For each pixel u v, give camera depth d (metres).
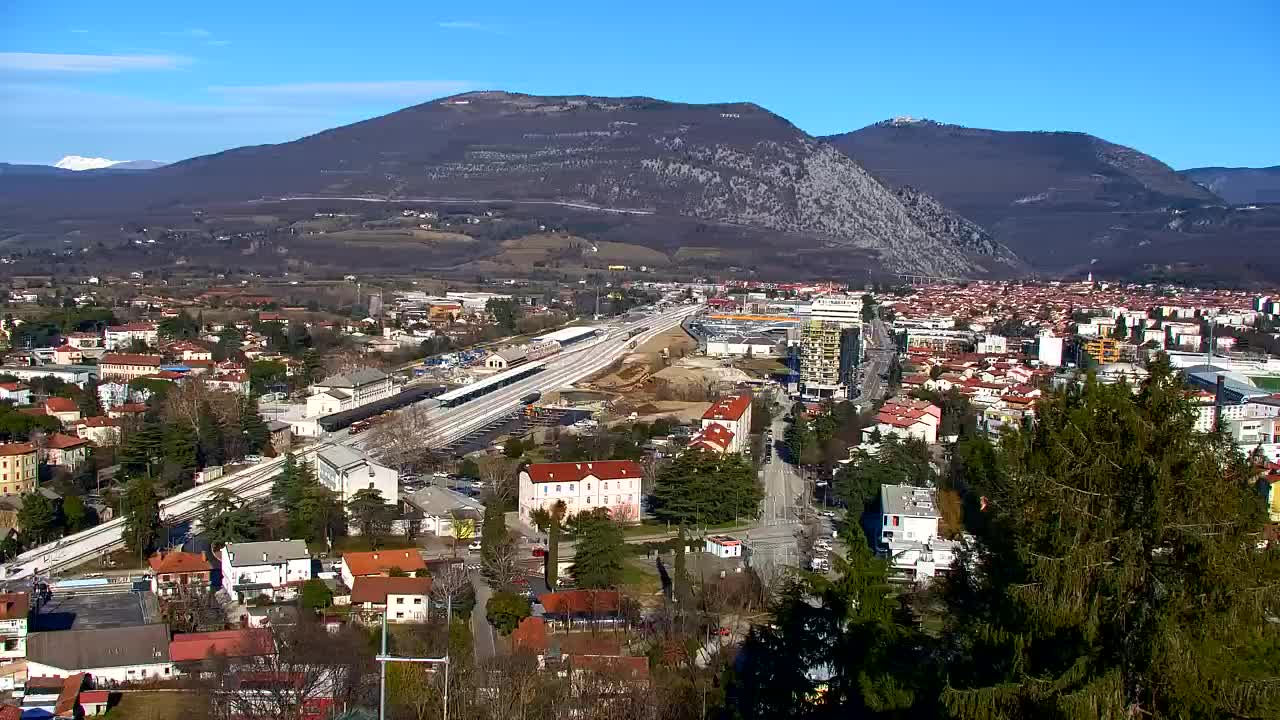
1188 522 53.12
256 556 164.88
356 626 142.75
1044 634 57.28
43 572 172.25
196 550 183.12
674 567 166.25
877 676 73.25
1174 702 52.09
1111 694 51.88
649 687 115.94
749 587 155.62
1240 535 53.19
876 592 86.31
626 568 175.00
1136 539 53.97
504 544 173.75
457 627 137.25
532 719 109.25
